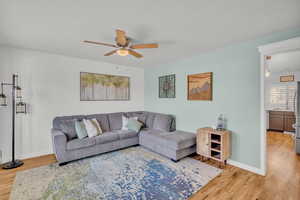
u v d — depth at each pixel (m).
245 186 2.13
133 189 2.07
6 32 2.28
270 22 1.99
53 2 1.55
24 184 2.18
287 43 2.17
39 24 2.03
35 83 3.22
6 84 2.92
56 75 3.46
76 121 3.27
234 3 1.58
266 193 1.98
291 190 2.04
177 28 2.16
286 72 5.54
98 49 3.09
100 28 2.16
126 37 2.40
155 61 4.10
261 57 2.45
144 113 4.64
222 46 2.91
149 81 4.91
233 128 2.83
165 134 3.43
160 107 4.50
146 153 3.39
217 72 3.07
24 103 3.08
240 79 2.72
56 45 2.86
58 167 2.71
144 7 1.65
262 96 2.45
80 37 2.48
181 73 3.85
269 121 5.85
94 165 2.79
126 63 4.37
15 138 3.03
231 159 2.85
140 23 2.02
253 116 2.56
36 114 3.24
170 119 3.90
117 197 1.91
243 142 2.69
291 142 4.26
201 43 2.76
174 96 4.04
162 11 1.73
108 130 3.87
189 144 3.08
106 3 1.57
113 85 4.41
